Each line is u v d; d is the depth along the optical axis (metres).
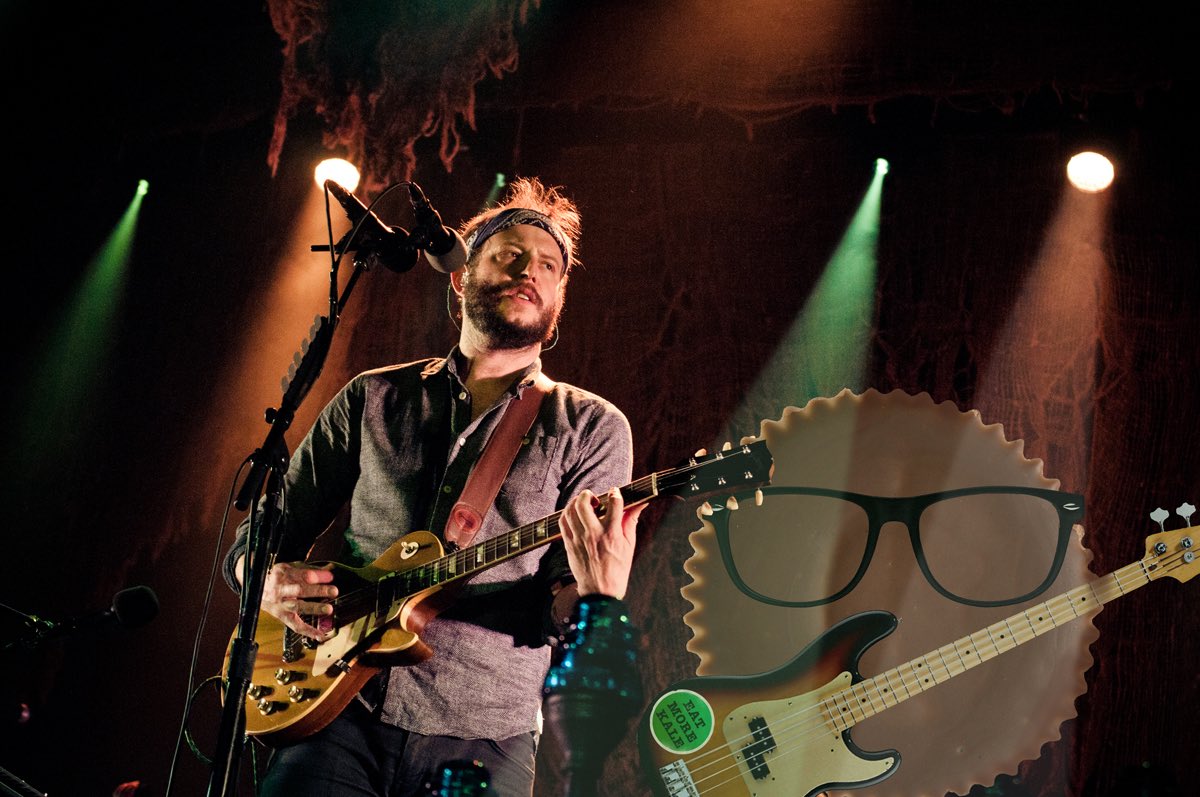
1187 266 4.45
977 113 4.88
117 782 4.50
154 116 5.77
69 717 4.61
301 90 5.64
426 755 2.59
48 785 4.52
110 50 5.87
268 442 2.57
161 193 5.66
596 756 2.49
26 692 4.64
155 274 5.50
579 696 2.49
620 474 2.96
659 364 4.79
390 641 2.63
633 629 2.53
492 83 5.44
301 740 2.66
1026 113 4.83
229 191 5.59
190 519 4.98
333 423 3.13
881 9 5.08
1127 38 4.79
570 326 4.92
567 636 2.57
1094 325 4.45
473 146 5.38
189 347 5.32
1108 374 4.37
